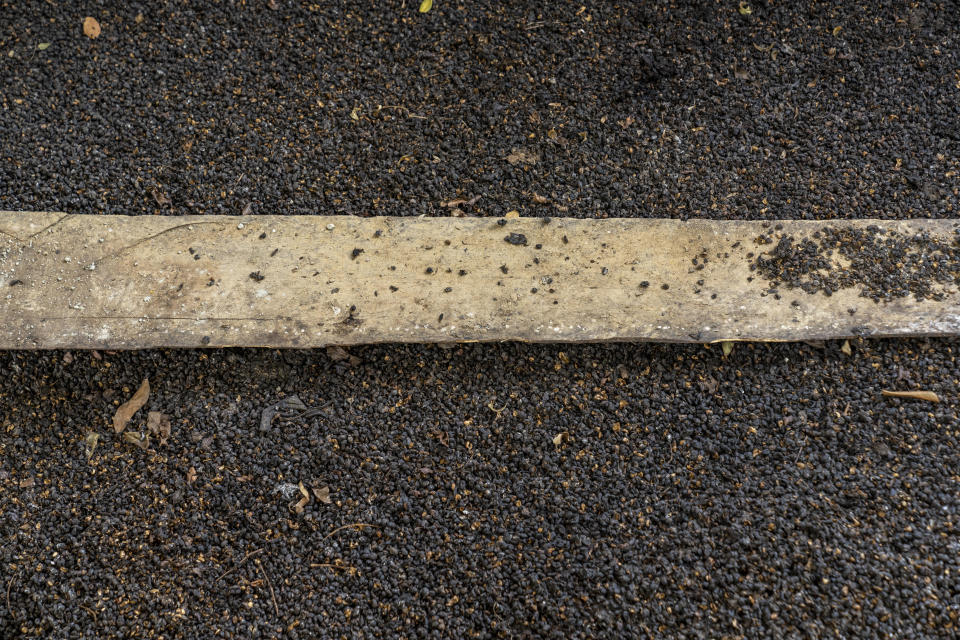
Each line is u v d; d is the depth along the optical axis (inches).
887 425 69.4
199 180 74.0
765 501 68.5
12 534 69.1
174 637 67.7
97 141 74.8
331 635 67.7
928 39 75.9
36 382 71.0
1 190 73.8
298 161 74.5
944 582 66.7
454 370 71.1
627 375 70.7
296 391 71.1
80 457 70.2
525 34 77.1
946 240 70.9
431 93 76.0
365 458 70.0
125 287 70.9
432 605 67.9
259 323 70.4
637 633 67.1
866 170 73.4
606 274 70.9
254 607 68.2
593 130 74.9
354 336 70.2
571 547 68.5
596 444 69.9
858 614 66.5
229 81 76.3
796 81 75.5
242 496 69.6
